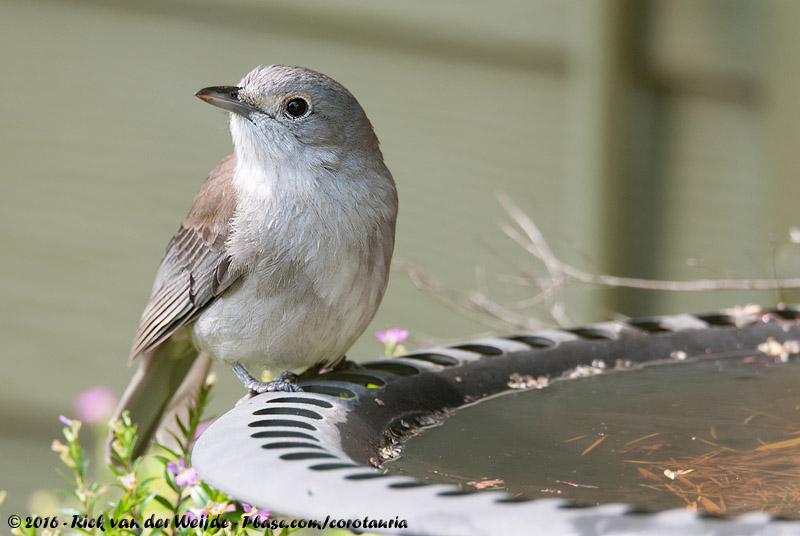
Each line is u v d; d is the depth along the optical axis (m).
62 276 11.83
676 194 11.20
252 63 11.55
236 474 4.05
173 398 7.96
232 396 11.38
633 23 10.94
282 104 6.71
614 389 6.30
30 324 11.84
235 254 6.68
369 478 3.85
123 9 11.58
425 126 11.53
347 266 6.65
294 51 11.56
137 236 11.69
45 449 11.76
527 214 11.44
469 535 3.36
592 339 6.89
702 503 4.34
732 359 6.98
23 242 11.84
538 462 4.92
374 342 11.63
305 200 6.64
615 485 4.60
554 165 11.30
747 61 10.88
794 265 10.70
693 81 11.04
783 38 10.63
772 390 6.25
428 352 6.39
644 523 3.26
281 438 4.46
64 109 11.77
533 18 11.14
